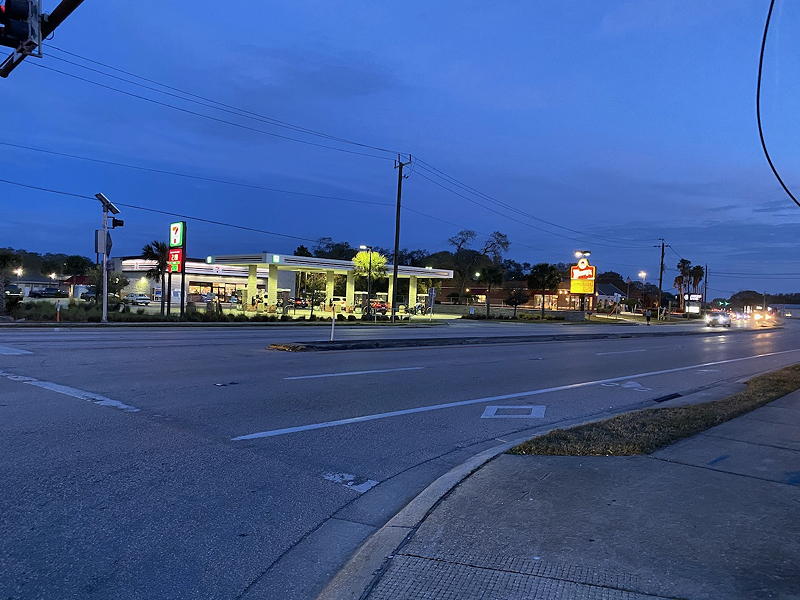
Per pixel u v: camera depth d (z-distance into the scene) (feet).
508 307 276.82
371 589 10.64
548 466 18.31
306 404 28.76
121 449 19.65
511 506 14.75
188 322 96.78
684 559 11.66
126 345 51.72
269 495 16.37
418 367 45.55
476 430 25.68
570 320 206.39
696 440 22.02
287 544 13.34
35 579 11.18
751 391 36.37
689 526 13.37
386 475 18.80
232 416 25.32
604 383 42.50
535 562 11.59
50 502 14.88
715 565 11.38
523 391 37.04
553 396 35.65
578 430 23.56
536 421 28.04
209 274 194.29
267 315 122.83
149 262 185.98
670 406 31.73
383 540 12.92
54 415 23.71
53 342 51.98
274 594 11.12
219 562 12.31
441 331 109.29
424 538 12.81
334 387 33.99
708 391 39.34
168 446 20.35
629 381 44.14
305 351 53.93
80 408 25.18
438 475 19.03
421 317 175.73
